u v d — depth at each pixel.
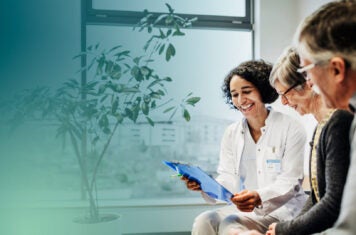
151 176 2.98
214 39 3.00
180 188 3.00
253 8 3.01
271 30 2.91
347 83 0.76
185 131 2.96
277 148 1.76
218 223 1.66
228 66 2.99
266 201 1.60
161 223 2.80
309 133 2.56
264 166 1.78
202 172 1.59
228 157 1.97
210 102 2.94
